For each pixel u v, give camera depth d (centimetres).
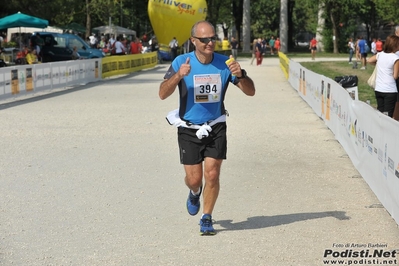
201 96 771
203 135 759
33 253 730
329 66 4578
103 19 6644
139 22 8512
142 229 823
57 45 4406
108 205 938
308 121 1836
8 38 5928
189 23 5453
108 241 774
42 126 1736
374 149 990
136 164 1229
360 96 2417
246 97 2562
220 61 781
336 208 918
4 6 4622
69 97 2564
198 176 791
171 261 703
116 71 3997
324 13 7431
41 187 1047
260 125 1755
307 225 836
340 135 1441
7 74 2425
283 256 716
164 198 979
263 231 812
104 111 2078
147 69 4747
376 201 955
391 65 1372
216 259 708
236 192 1016
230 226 836
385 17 6712
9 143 1463
